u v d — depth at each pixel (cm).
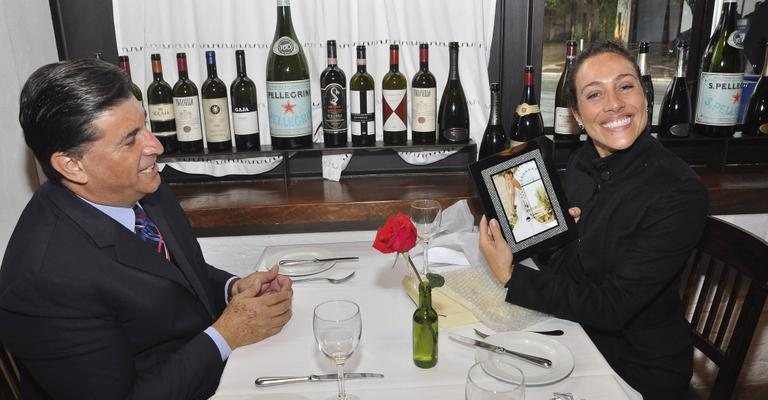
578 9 187
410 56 180
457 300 120
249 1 173
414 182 189
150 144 102
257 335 108
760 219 192
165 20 173
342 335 87
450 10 178
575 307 112
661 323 123
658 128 187
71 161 97
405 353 102
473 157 179
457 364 98
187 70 171
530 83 174
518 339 103
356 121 175
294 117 170
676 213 112
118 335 100
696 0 189
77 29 179
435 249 142
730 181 177
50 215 101
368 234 191
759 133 183
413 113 176
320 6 174
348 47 178
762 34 188
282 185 189
